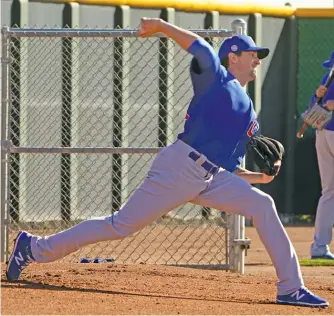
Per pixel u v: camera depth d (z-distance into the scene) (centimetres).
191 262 3319
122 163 4297
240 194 2153
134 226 2206
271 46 5056
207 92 2114
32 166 4038
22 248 2316
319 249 3509
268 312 2052
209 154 2138
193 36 2089
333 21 5122
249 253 3803
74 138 4297
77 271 2670
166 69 4534
